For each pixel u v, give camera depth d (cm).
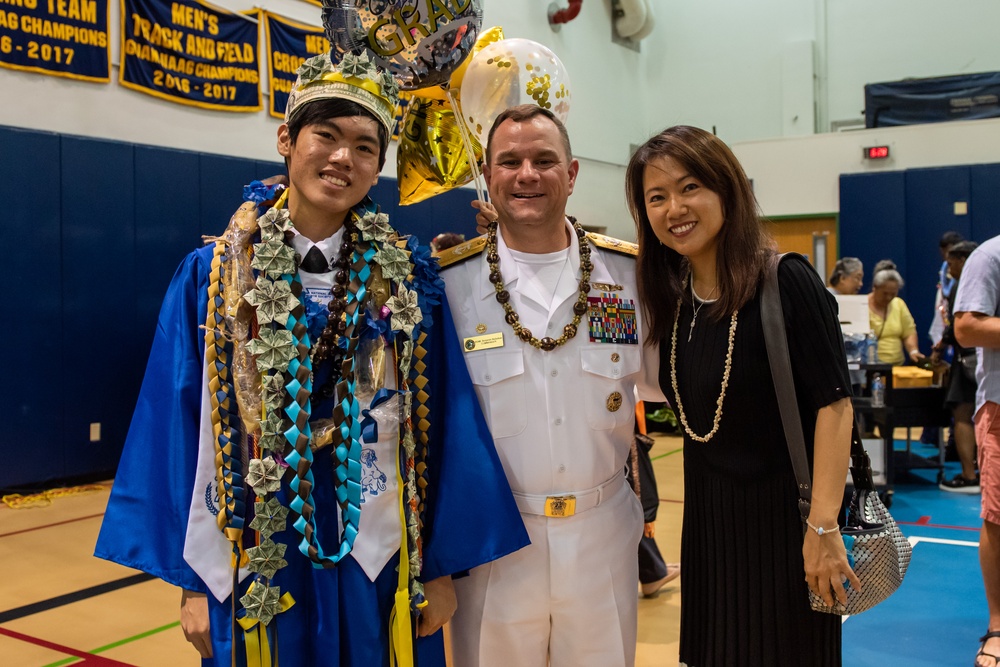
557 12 1123
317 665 161
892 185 1066
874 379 562
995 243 282
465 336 195
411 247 186
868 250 1083
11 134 594
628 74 1323
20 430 606
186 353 164
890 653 321
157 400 164
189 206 702
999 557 284
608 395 196
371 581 166
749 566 183
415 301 176
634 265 210
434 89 255
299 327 163
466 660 194
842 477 173
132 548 160
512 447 191
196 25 716
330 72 164
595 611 193
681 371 192
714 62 1324
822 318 176
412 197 278
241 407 161
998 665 276
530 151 185
